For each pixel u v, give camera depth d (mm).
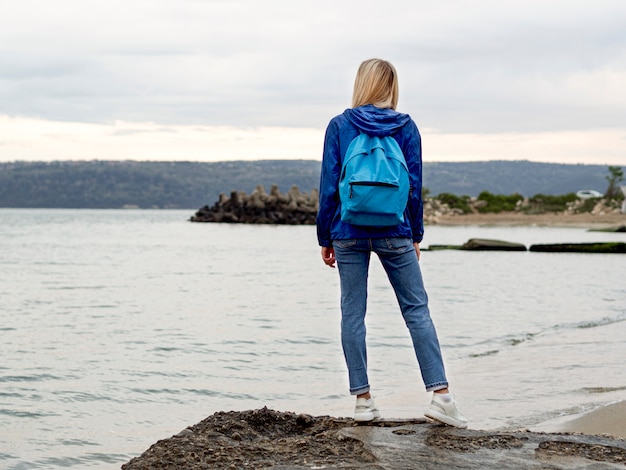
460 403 6844
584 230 73062
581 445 4234
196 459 4102
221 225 99000
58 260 33250
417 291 4742
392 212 4391
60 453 5742
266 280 23359
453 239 56406
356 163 4395
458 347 10570
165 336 11672
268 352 10242
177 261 33094
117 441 6086
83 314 14625
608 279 22359
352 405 7215
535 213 98125
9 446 5898
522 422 5988
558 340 10898
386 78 4691
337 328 12648
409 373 8742
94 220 125188
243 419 4895
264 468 3908
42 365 9203
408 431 4496
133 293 19031
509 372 8414
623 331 11664
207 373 8766
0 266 29234
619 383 7559
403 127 4566
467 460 3951
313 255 38062
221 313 14789
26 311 15148
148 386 8070
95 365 9234
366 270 4723
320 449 4203
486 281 21938
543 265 28562
